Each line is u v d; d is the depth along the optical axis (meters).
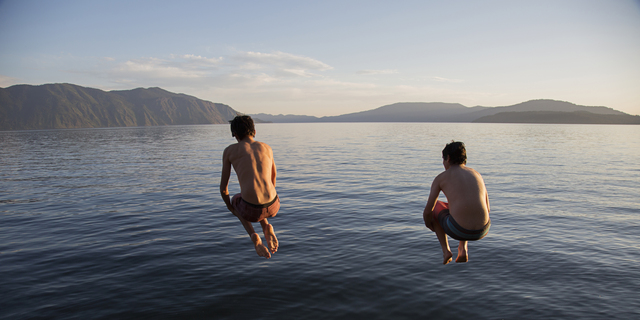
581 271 4.79
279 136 59.00
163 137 63.44
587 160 19.84
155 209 8.71
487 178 13.41
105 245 6.04
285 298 4.12
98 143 45.84
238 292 4.27
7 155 27.56
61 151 31.84
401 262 5.19
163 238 6.41
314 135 62.53
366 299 4.10
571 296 4.11
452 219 3.38
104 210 8.65
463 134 63.28
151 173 15.59
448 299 4.08
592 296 4.10
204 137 61.34
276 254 5.57
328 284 4.48
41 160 22.88
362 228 6.98
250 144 3.72
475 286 4.40
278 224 7.33
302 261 5.26
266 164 3.64
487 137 51.06
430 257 5.38
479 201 3.32
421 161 19.64
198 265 5.12
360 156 22.88
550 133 68.50
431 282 4.52
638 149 28.20
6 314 3.78
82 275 4.80
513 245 5.86
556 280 4.53
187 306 3.95
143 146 37.41
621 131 82.50
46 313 3.81
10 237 6.54
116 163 20.19
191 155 25.17
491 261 5.18
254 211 3.45
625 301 3.97
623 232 6.56
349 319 3.67
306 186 12.02
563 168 16.38
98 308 3.92
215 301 4.05
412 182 12.63
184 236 6.53
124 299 4.11
